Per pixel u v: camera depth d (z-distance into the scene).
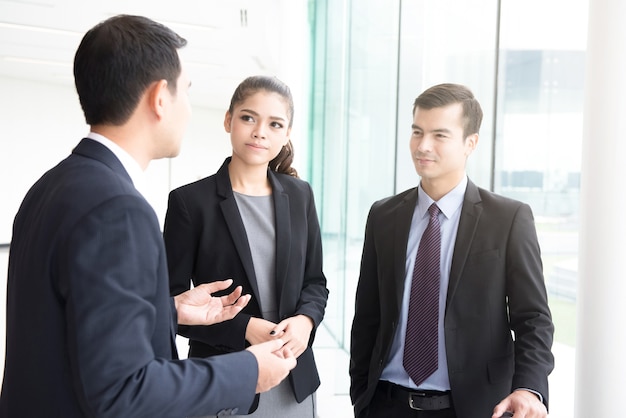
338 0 5.21
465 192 1.79
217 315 1.42
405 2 3.58
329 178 5.57
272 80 1.91
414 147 1.77
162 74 1.12
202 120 14.62
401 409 1.78
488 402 1.66
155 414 0.99
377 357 1.85
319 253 2.06
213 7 5.90
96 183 1.02
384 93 4.11
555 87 2.58
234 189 1.93
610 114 1.59
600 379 1.62
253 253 1.88
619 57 1.57
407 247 1.84
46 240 1.00
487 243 1.69
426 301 1.75
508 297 1.68
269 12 6.17
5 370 1.11
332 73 5.44
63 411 1.00
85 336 0.93
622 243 1.58
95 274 0.95
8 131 11.23
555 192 2.60
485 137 2.84
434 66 3.39
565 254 2.60
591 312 1.64
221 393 1.07
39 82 11.57
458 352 1.67
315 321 1.84
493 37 2.83
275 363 1.17
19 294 1.05
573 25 2.55
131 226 0.99
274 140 1.89
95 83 1.10
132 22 1.12
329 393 4.39
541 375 1.48
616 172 1.58
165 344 1.10
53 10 6.30
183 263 1.86
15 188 11.36
